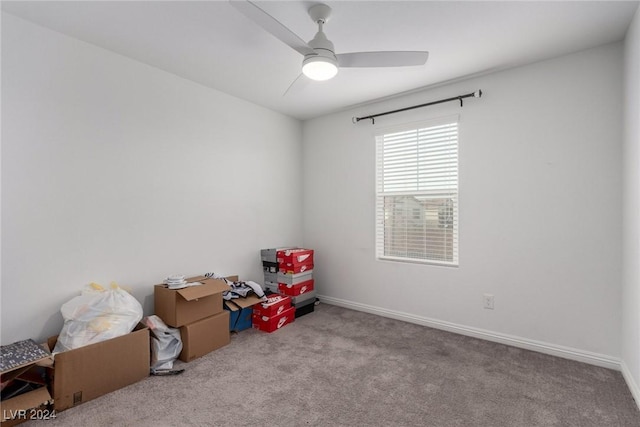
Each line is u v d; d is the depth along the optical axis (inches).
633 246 74.7
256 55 94.0
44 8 71.6
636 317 72.7
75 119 84.6
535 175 98.0
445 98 115.3
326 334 113.4
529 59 95.7
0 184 73.3
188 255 111.5
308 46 69.6
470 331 111.0
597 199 88.8
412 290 125.1
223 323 102.5
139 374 81.1
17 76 75.2
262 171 139.6
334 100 131.6
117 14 73.9
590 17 74.5
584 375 83.8
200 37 84.1
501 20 75.8
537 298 98.4
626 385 78.8
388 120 130.7
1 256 73.7
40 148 78.8
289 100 131.9
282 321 120.8
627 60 79.7
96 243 88.8
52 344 78.1
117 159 93.0
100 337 75.7
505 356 95.3
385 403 72.5
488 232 106.7
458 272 113.4
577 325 92.3
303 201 160.9
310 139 157.9
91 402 72.0
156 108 102.1
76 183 85.0
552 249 95.7
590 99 89.4
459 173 112.6
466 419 66.8
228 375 84.8
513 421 66.1
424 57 75.5
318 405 71.9
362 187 139.3
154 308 98.6
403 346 103.0
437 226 119.7
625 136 81.6
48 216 80.3
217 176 121.1
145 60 97.0
